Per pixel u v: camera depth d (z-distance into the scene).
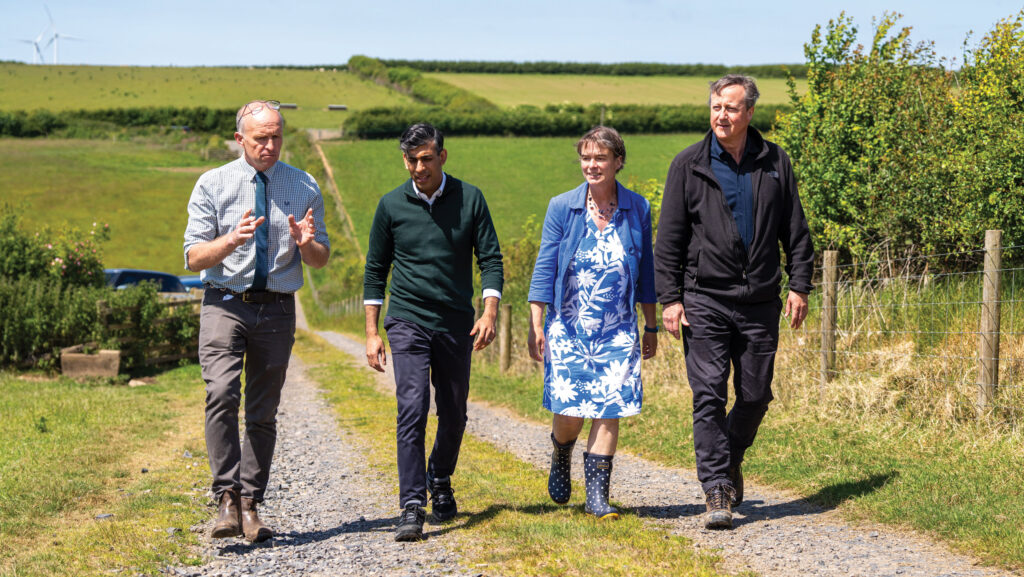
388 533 4.41
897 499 4.52
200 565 3.81
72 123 90.25
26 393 10.83
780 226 4.36
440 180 4.36
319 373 14.61
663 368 9.43
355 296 35.91
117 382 12.76
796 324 4.34
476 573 3.57
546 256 4.45
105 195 59.19
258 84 114.56
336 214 55.16
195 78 120.12
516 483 5.60
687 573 3.44
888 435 6.02
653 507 4.84
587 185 4.42
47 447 7.08
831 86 11.07
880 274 9.34
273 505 5.29
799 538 4.01
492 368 13.73
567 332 4.44
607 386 4.39
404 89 105.50
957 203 8.95
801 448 6.00
